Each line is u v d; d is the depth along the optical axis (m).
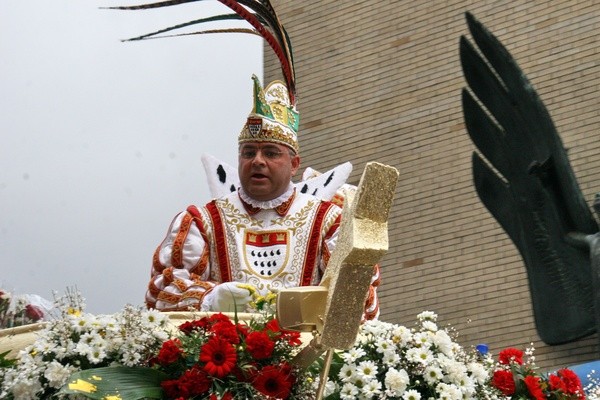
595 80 15.58
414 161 16.59
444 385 6.08
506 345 15.20
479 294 15.60
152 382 5.74
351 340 4.76
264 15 8.20
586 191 15.27
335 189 8.83
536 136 14.80
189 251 7.66
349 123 17.22
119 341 5.89
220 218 7.82
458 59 16.61
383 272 16.38
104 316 5.99
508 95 15.00
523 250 14.80
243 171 7.86
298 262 7.71
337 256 4.78
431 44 16.89
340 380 6.05
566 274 14.48
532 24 16.19
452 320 15.70
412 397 5.97
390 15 17.33
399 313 16.11
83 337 5.87
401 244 16.38
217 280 7.69
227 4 8.02
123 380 5.70
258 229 7.81
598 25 15.69
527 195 14.77
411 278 16.16
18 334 6.39
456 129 16.38
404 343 6.20
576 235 14.45
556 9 16.05
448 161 16.33
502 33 16.38
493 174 15.12
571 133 15.58
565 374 6.64
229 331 5.82
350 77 17.41
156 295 7.54
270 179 7.82
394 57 17.14
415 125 16.72
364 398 5.98
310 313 4.94
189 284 7.40
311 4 18.00
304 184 8.90
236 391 5.71
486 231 15.77
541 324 14.64
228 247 7.73
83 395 5.70
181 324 6.12
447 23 16.83
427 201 16.34
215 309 7.12
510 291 15.38
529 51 16.12
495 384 6.36
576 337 14.37
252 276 7.66
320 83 17.64
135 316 5.98
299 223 7.82
